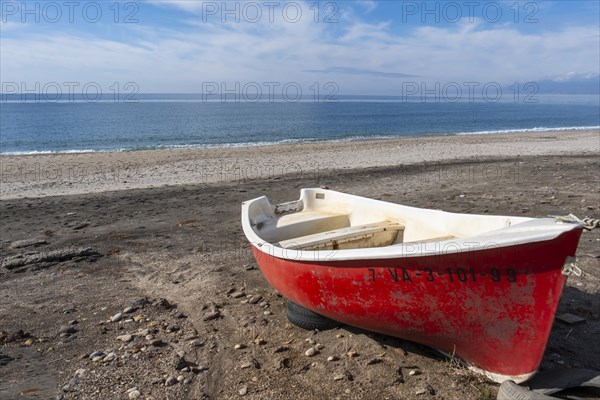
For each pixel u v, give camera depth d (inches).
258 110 3275.1
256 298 230.5
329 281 168.1
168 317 215.9
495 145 1007.6
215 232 367.2
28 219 419.2
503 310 142.9
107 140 1314.0
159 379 163.8
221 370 170.2
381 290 156.4
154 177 641.6
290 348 182.4
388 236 236.5
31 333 201.9
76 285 259.4
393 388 153.9
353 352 174.2
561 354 171.6
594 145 991.0
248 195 512.7
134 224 396.2
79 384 161.5
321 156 844.0
